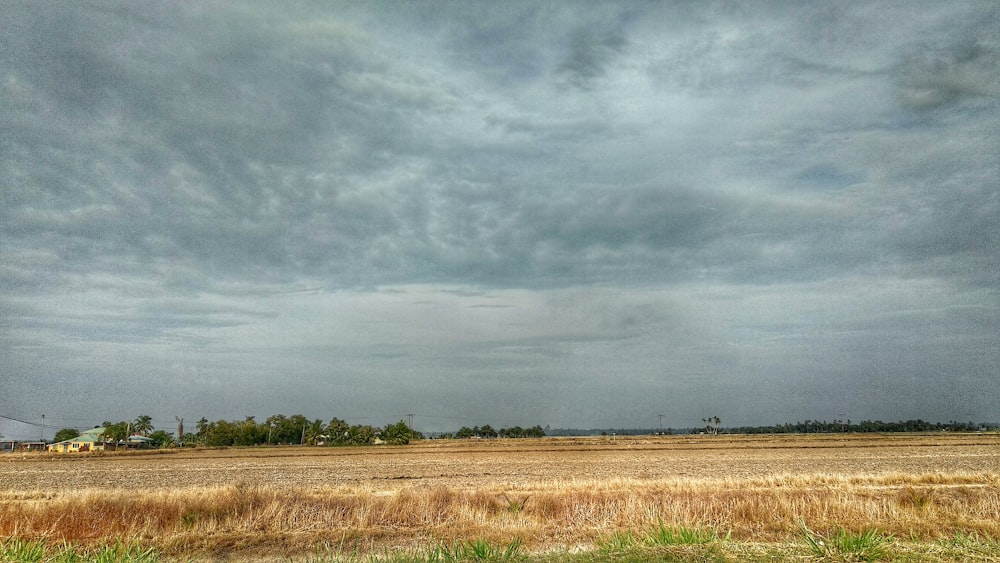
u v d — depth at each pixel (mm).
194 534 17266
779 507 17922
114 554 12344
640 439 147875
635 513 18406
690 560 9047
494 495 25234
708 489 25672
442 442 148125
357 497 21797
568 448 106062
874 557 8898
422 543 15875
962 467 49250
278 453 98250
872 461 58000
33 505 19922
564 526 17594
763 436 161000
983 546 9578
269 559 14852
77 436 162625
